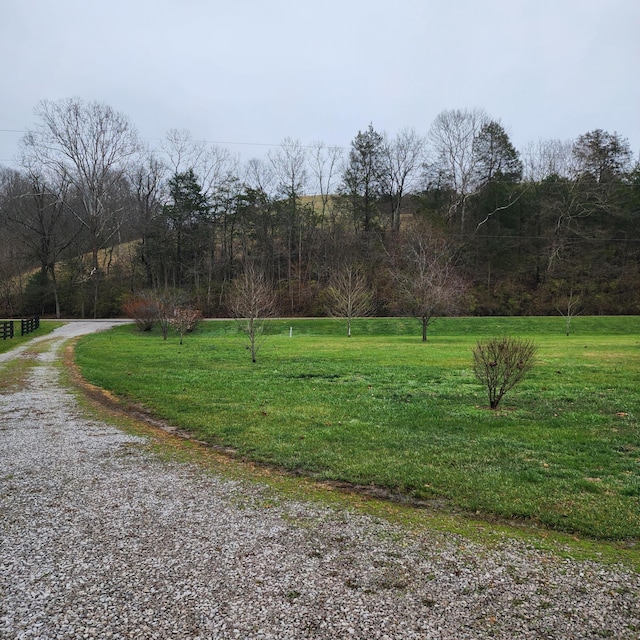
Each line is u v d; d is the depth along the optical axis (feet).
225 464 19.90
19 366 53.62
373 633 8.93
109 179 173.27
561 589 10.48
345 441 22.63
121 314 161.89
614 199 179.73
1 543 12.66
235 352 67.46
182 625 9.16
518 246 182.19
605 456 20.03
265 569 11.29
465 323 129.39
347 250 176.35
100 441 23.52
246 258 175.22
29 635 8.86
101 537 13.02
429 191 196.13
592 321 129.90
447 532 13.41
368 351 68.18
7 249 169.58
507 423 25.79
